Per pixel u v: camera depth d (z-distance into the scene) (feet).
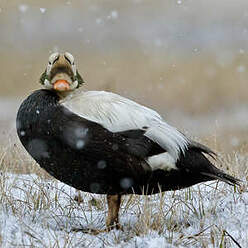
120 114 31.58
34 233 30.35
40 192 37.24
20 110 32.68
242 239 30.96
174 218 34.01
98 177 31.91
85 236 31.24
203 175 32.89
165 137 31.89
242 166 43.83
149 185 32.60
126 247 29.89
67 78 32.91
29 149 32.58
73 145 31.27
